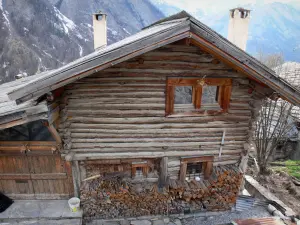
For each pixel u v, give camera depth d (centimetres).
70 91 514
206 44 427
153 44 405
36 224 569
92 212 609
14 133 556
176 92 671
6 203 602
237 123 602
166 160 604
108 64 408
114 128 558
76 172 596
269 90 531
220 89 572
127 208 620
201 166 662
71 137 561
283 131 1117
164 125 566
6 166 589
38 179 609
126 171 623
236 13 953
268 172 1045
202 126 584
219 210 671
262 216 665
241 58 447
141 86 526
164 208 632
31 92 397
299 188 892
